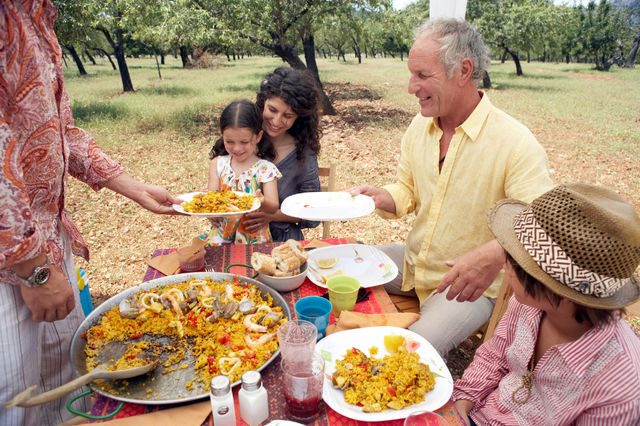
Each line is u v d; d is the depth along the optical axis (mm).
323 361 1183
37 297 1372
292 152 2977
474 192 2191
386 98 15781
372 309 1834
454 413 1270
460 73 2002
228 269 2135
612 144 9203
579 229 997
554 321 1272
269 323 1541
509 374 1546
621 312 1147
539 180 2008
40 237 1300
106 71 32219
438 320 2002
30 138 1366
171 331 1573
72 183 6848
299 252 1921
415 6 17719
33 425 1572
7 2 1175
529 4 19734
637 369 1136
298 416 1205
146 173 7523
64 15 13047
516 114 12430
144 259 4762
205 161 8211
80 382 1146
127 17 11320
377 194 2551
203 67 33594
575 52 26094
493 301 2209
